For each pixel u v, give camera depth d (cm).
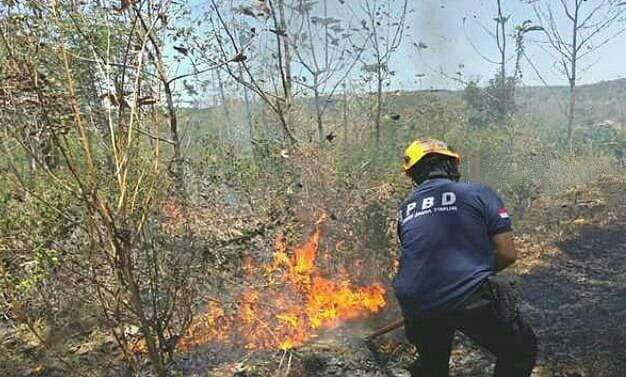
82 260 321
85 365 350
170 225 347
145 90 368
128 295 301
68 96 291
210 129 805
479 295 245
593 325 385
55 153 303
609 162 1019
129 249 270
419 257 258
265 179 529
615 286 456
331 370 339
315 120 725
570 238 599
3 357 367
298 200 496
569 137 1241
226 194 511
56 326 382
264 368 343
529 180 853
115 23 362
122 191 266
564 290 457
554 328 386
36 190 329
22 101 283
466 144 838
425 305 252
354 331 383
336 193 491
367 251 450
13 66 279
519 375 254
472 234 253
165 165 345
